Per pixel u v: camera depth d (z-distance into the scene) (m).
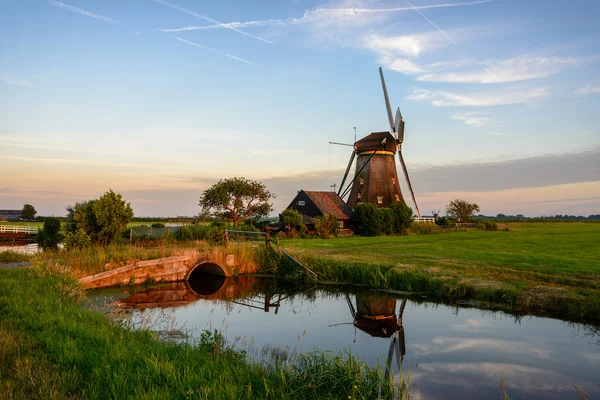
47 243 34.91
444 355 10.29
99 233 23.95
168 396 5.64
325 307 16.31
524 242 37.69
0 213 159.75
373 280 19.92
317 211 52.72
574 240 40.12
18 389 5.43
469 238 44.66
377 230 51.44
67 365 6.46
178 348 8.43
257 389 6.56
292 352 10.23
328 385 7.08
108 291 18.06
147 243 27.61
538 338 11.68
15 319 8.88
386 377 7.57
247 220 58.12
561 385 8.50
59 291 12.77
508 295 15.41
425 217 70.06
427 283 18.06
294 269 22.75
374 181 61.38
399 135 62.19
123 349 7.44
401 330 12.65
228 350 8.90
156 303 16.36
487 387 8.38
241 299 17.81
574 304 13.95
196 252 22.19
